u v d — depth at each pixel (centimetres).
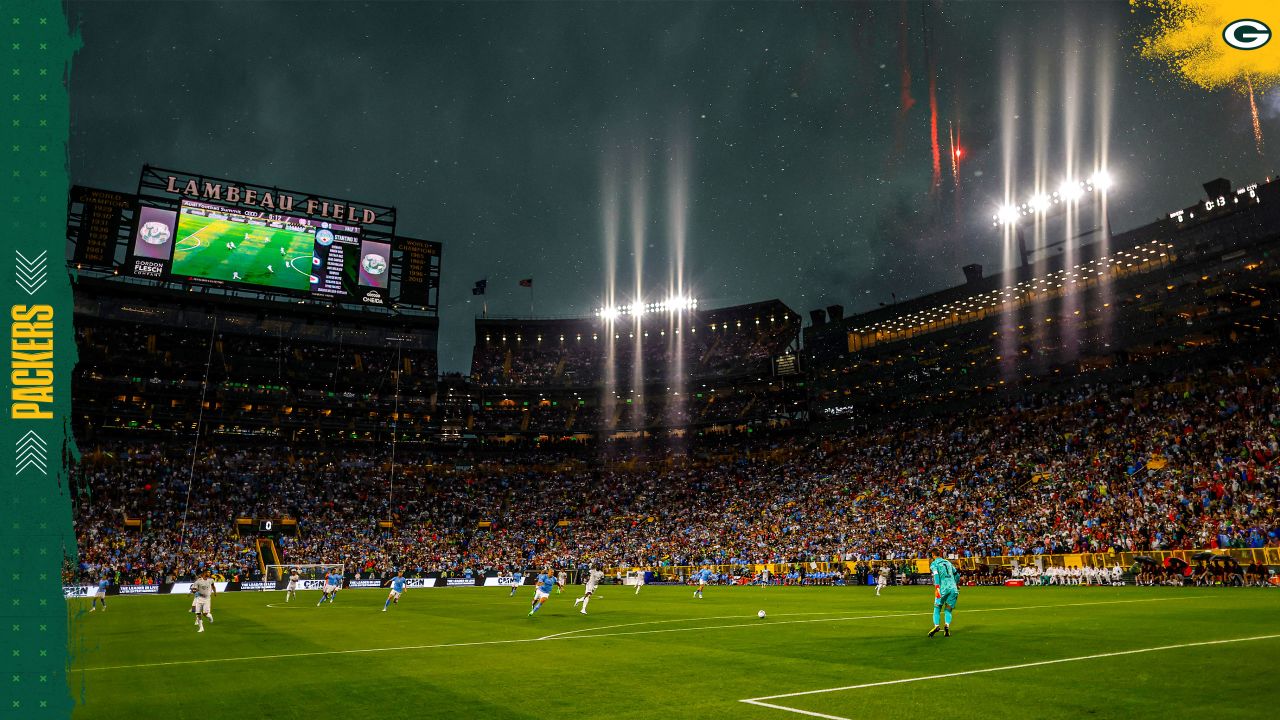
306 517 8619
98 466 8300
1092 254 7456
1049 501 5494
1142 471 5375
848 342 9425
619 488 9712
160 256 8450
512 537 8788
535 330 12025
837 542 6406
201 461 9012
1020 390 7794
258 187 9019
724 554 6844
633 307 11662
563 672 1500
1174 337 6800
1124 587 3900
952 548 5256
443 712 1131
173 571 6644
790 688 1253
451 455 10550
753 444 10112
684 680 1366
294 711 1164
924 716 1009
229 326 9888
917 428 8350
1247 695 1062
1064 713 997
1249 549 3588
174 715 1151
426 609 3728
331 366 10275
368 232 9538
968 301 8406
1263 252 6344
